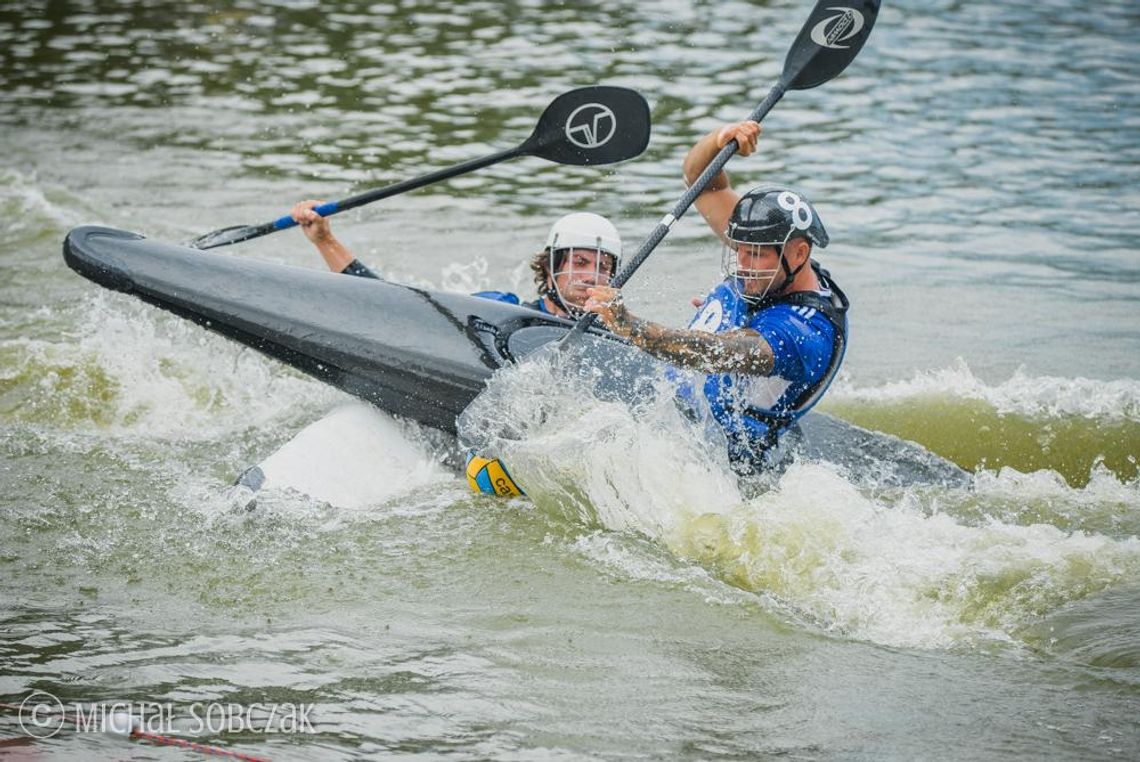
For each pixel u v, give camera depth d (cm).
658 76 4666
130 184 3600
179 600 1575
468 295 2116
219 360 2439
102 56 4912
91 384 2256
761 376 1811
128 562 1666
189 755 1246
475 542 1748
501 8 5653
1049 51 5191
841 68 2242
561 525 1808
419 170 3788
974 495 1958
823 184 3750
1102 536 1730
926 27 5525
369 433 1988
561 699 1371
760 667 1446
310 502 1830
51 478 1909
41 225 3180
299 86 4578
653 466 1806
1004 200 3659
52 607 1545
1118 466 2116
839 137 4162
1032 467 2128
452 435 2053
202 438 2109
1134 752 1269
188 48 5034
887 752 1274
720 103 4388
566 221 2131
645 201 3581
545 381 1905
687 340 1717
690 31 5262
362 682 1395
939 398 2333
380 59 4906
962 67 4956
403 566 1680
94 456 2000
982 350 2661
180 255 2078
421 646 1478
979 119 4366
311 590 1608
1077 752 1270
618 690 1391
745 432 1872
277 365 2455
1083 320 2842
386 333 2023
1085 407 2286
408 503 1867
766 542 1684
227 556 1691
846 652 1480
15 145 3912
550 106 2250
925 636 1513
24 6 5584
